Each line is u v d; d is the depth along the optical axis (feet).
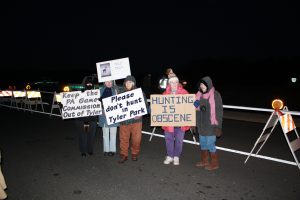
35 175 19.76
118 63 23.86
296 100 70.33
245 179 18.71
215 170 20.27
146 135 30.76
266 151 24.63
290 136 30.09
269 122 20.17
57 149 25.94
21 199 16.37
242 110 51.80
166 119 21.01
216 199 16.11
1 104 63.46
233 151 24.66
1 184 14.99
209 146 20.11
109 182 18.47
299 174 19.45
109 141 23.95
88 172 20.20
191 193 16.84
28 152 25.04
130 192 17.03
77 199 16.29
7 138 30.25
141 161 22.35
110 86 23.22
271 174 19.48
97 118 23.61
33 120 41.42
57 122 39.47
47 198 16.47
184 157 23.17
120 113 21.65
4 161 22.67
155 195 16.61
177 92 21.33
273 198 16.21
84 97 23.22
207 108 19.66
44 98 77.92
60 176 19.54
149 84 46.65
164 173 19.85
